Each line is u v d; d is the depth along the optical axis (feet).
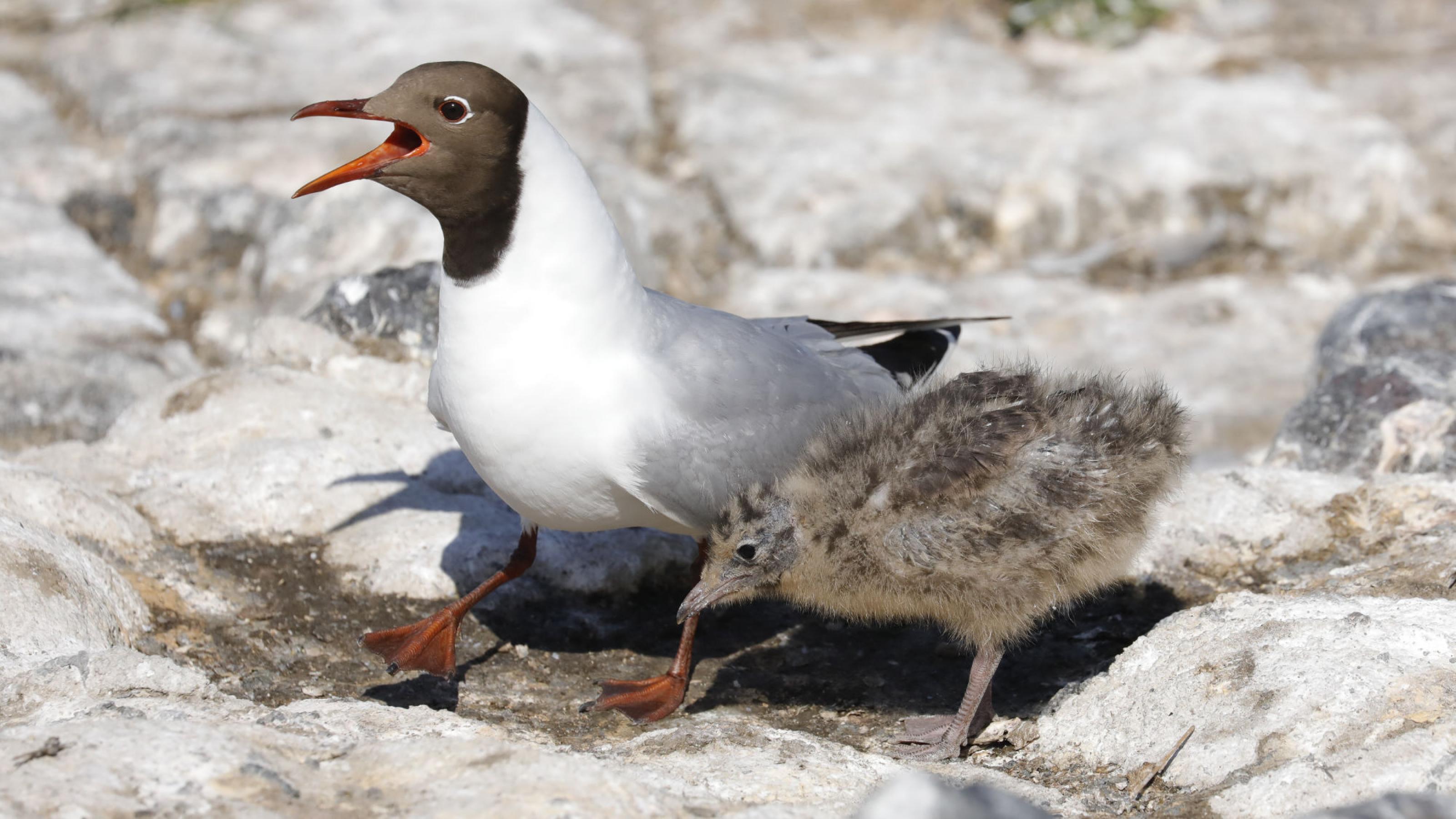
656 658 34.09
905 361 36.60
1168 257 69.51
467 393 30.19
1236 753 25.22
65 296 59.82
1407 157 71.97
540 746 26.50
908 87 78.38
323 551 36.88
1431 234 71.82
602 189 64.18
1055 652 33.30
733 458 30.78
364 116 28.66
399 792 22.35
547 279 29.40
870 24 86.48
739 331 32.53
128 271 65.51
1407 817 19.06
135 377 53.36
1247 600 29.27
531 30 81.15
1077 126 74.38
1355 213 71.15
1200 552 35.88
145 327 59.21
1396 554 33.99
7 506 33.81
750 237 67.82
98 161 69.46
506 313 29.43
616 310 30.09
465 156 28.55
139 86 73.77
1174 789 25.43
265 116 71.61
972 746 29.22
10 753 22.36
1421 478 36.45
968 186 69.77
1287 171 70.69
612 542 37.47
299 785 22.35
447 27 81.35
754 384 31.42
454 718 26.89
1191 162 70.74
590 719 30.78
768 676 33.06
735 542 28.60
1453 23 87.86
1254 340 63.05
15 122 71.97
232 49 78.07
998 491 27.32
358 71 75.82
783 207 68.54
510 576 33.35
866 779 25.57
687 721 30.58
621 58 78.64
